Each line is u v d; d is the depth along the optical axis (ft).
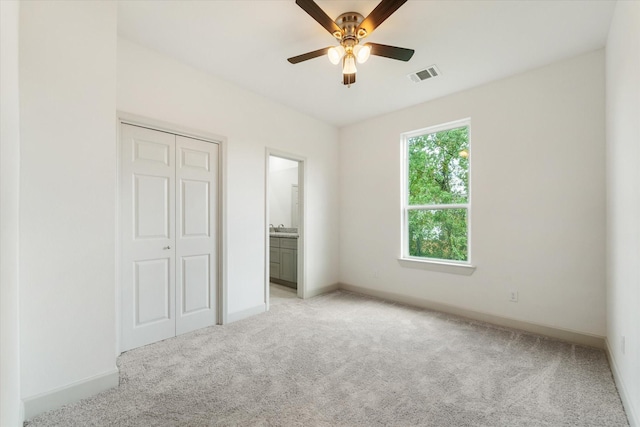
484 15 6.76
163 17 6.95
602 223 8.09
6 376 3.31
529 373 6.79
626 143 5.77
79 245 5.80
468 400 5.78
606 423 5.17
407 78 9.86
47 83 5.46
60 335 5.56
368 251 13.83
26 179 5.24
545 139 9.05
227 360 7.36
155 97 8.39
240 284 10.52
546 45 7.97
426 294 11.81
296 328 9.56
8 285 3.53
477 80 10.00
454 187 11.46
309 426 5.04
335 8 6.62
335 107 12.48
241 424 5.08
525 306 9.41
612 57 7.00
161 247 8.64
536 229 9.22
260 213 11.25
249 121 10.90
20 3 5.19
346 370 6.90
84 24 5.89
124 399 5.76
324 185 14.30
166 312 8.74
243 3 6.48
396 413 5.38
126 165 7.94
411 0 6.26
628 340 5.58
